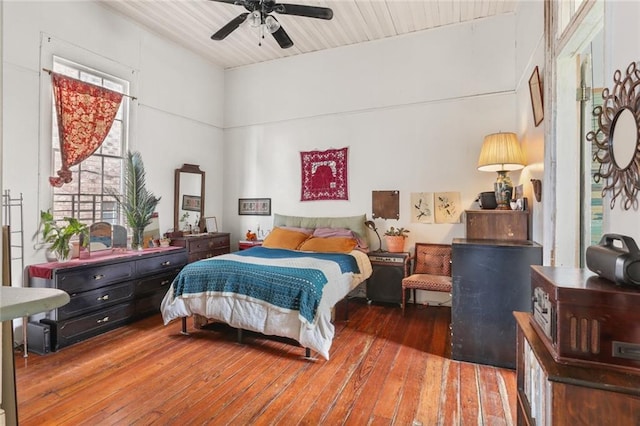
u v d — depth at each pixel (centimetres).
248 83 571
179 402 223
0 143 66
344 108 501
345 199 501
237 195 581
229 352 300
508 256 273
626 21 139
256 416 209
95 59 388
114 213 417
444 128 445
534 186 299
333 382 250
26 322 292
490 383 248
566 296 108
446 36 441
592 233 235
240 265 325
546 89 256
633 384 96
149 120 457
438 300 443
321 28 448
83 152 372
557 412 101
